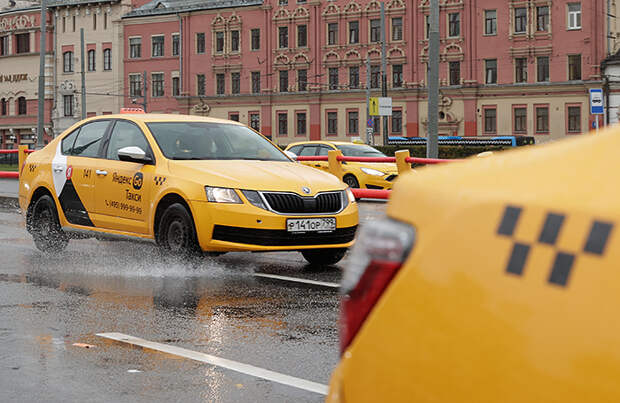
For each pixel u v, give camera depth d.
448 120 61.34
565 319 1.59
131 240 9.42
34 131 79.81
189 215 8.70
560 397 1.58
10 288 7.83
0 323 6.26
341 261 9.98
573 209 1.64
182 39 71.62
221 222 8.46
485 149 50.00
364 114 64.25
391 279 1.91
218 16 69.88
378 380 1.88
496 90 59.81
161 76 73.06
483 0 59.81
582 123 57.44
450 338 1.75
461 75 60.72
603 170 1.68
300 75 67.00
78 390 4.49
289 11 66.88
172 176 8.91
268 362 5.12
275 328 6.12
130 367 4.97
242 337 5.82
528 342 1.63
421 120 62.56
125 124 9.92
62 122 77.56
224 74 70.12
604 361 1.54
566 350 1.58
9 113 80.81
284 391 4.48
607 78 56.16
